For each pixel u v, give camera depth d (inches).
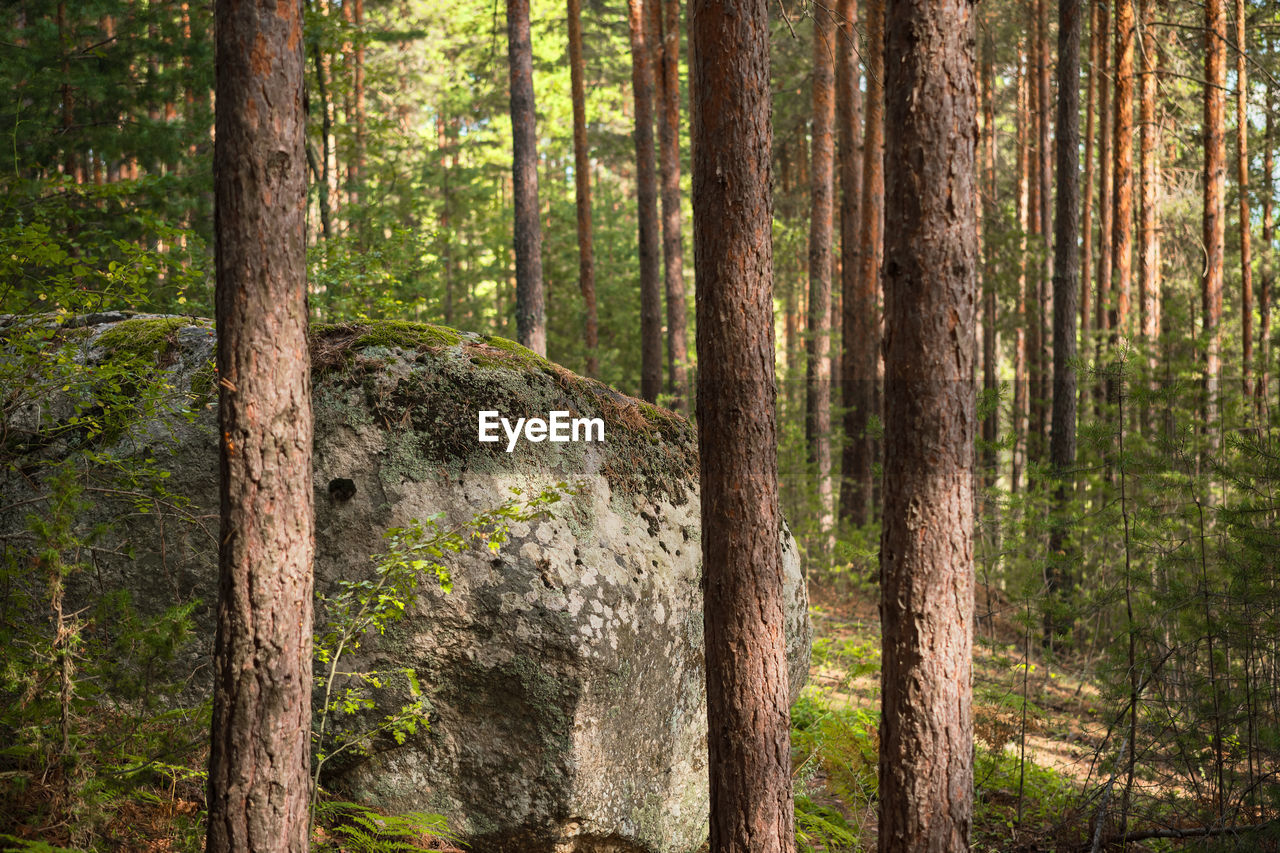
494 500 191.3
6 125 341.1
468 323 869.2
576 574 188.4
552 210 998.4
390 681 184.4
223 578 124.4
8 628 152.9
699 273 177.9
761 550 174.7
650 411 231.6
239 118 121.8
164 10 390.9
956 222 148.6
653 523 211.2
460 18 1062.4
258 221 122.7
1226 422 266.5
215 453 196.7
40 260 170.4
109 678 164.6
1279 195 762.8
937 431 148.9
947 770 150.0
